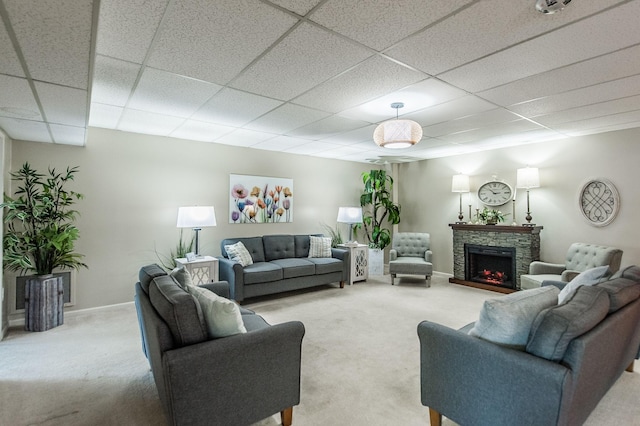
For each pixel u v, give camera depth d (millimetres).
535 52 2105
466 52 2104
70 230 3520
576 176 4512
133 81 2555
